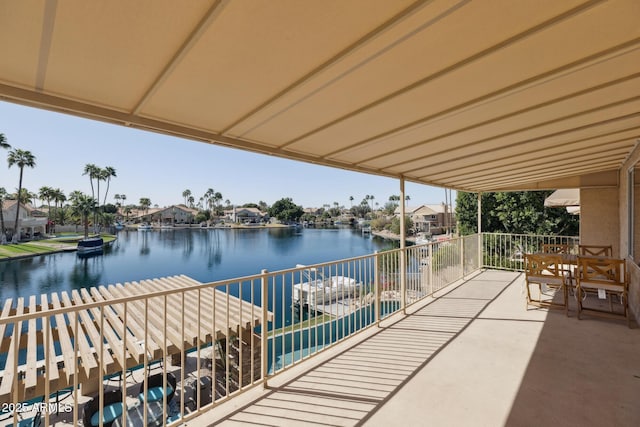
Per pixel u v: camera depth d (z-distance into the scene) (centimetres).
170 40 139
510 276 702
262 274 275
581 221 647
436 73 176
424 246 543
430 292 549
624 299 397
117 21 124
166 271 2562
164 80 173
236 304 616
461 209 1516
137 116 227
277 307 1316
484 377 272
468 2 120
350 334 368
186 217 7981
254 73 170
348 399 246
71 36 133
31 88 181
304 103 212
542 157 429
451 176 562
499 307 475
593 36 144
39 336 515
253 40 140
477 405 233
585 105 233
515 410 225
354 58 157
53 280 2236
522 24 136
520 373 277
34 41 135
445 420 217
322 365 304
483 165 464
